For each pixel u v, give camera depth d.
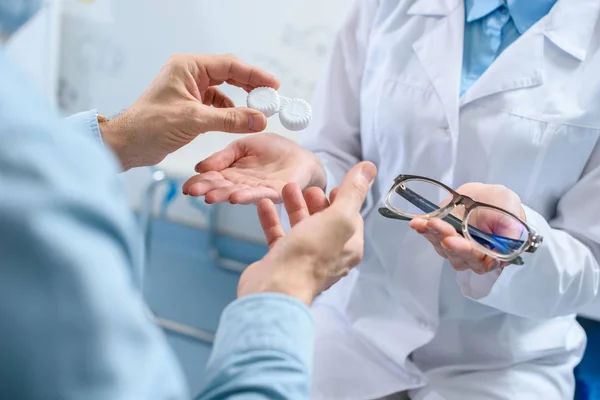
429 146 1.11
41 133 0.36
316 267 0.62
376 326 1.19
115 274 0.36
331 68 1.28
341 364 1.18
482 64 1.12
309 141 1.30
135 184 2.30
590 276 1.05
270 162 1.05
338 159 1.26
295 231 0.63
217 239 2.30
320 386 1.16
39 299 0.34
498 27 1.11
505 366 1.14
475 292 1.04
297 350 0.54
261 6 1.86
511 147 1.06
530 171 1.07
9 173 0.34
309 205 0.83
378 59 1.18
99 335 0.35
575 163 1.08
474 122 1.08
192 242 2.34
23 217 0.34
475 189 0.97
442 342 1.18
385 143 1.15
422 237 1.13
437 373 1.17
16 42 1.99
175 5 1.95
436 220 0.84
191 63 0.99
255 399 0.50
